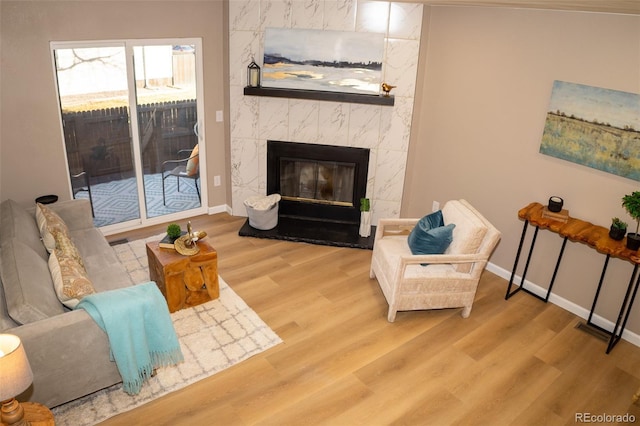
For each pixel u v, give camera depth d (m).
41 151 4.31
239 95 5.08
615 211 3.71
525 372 3.46
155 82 4.84
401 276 3.70
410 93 4.88
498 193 4.51
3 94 3.98
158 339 2.96
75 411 2.91
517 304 4.27
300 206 5.45
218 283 4.03
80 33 4.20
